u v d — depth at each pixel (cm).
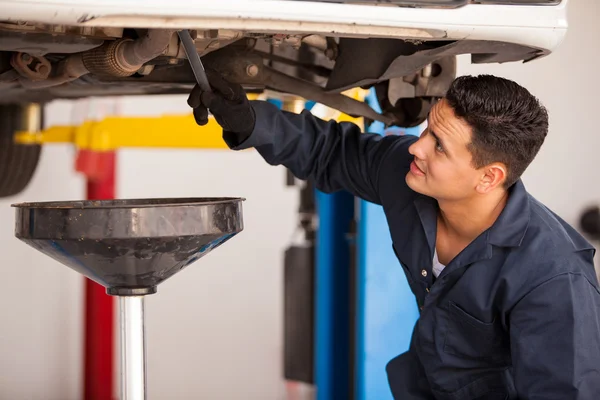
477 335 163
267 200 536
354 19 139
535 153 155
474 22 149
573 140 468
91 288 396
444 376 172
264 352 483
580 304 148
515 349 152
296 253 348
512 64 446
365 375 277
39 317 470
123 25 125
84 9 122
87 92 231
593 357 148
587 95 469
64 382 462
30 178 323
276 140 173
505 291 154
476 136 148
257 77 184
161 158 517
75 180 491
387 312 278
